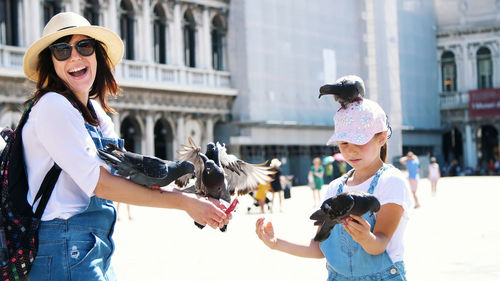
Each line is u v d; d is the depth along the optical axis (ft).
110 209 15.85
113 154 14.55
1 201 14.80
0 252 14.51
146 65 152.46
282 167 178.60
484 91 231.09
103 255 15.47
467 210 83.76
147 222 78.38
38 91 15.67
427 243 53.62
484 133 248.52
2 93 123.54
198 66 167.32
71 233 14.89
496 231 60.29
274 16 174.70
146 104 151.84
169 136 160.25
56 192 14.94
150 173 14.16
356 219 14.58
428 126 231.30
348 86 16.33
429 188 141.28
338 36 193.77
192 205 14.61
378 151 16.80
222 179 15.20
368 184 16.53
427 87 232.32
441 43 241.35
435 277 38.93
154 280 39.29
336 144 17.37
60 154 14.39
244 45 168.76
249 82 168.14
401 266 16.17
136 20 152.56
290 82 177.88
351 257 16.15
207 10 167.94
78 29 15.64
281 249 17.37
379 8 203.92
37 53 15.80
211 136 167.84
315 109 184.75
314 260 45.96
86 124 15.72
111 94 17.70
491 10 234.17
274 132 173.88
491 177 198.90
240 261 46.16
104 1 144.25
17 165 14.90
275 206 98.58
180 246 54.90
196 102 163.63
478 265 42.60
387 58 205.67
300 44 181.27
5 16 128.88
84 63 15.76
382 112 16.71
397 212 15.88
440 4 241.14
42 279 14.70
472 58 237.04
